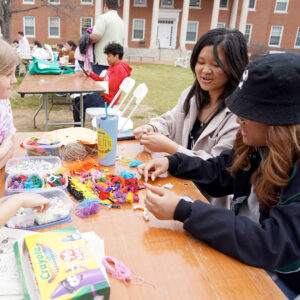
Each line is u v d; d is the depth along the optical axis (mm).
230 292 713
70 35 20875
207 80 1615
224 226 836
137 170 1321
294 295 1004
